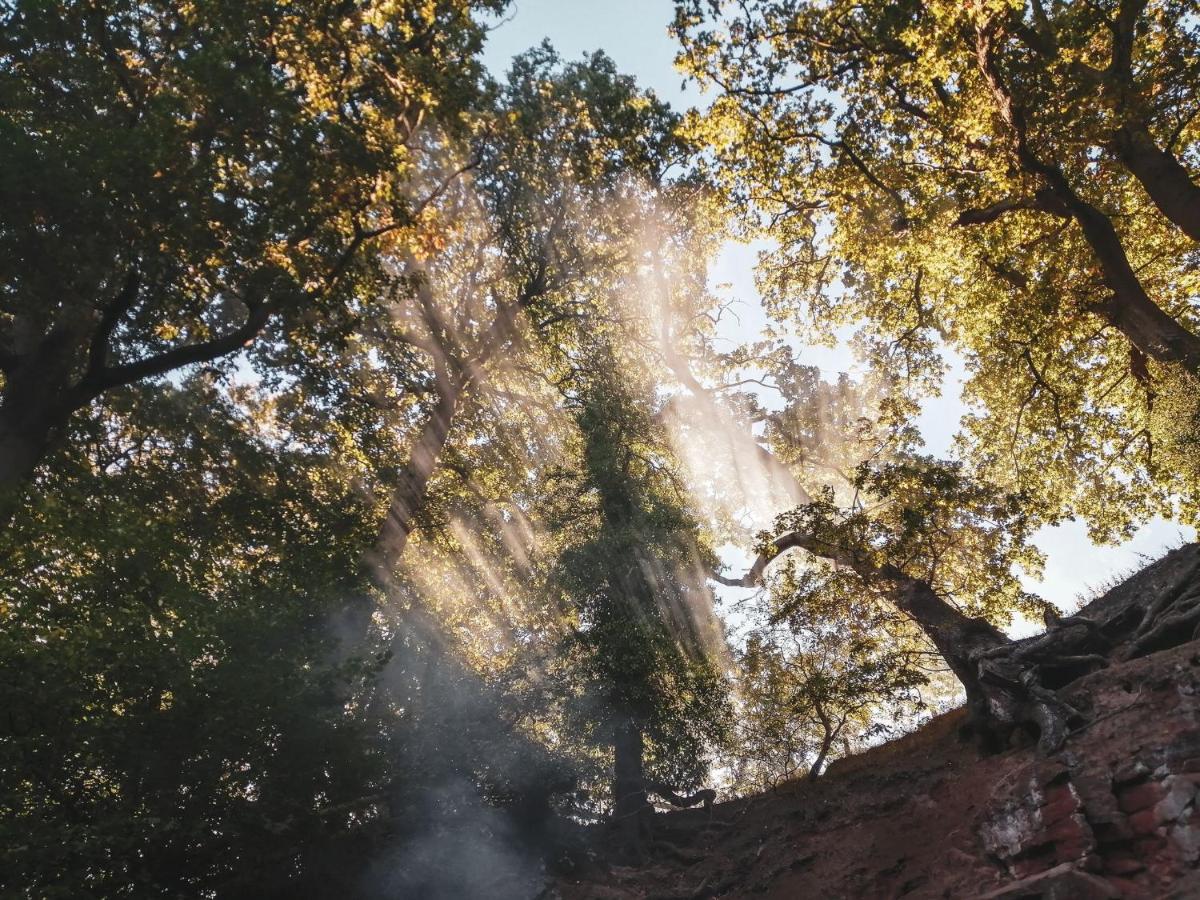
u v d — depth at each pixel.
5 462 13.36
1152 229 23.11
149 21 15.66
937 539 16.89
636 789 17.58
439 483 25.39
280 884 11.90
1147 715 10.54
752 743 18.38
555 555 21.33
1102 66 18.89
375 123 16.00
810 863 12.79
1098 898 8.31
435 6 16.95
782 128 21.83
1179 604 12.95
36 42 14.43
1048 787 10.27
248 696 11.49
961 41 17.66
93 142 12.74
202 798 11.23
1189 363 17.28
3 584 11.27
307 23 15.59
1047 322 22.41
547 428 25.95
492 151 21.39
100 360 14.34
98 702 10.98
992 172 18.86
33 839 9.45
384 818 12.81
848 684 16.25
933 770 14.00
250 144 14.41
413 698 15.76
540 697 17.02
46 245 12.95
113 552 12.70
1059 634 13.76
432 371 24.28
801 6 20.39
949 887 10.36
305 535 18.84
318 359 20.53
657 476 24.08
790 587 17.56
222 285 14.84
